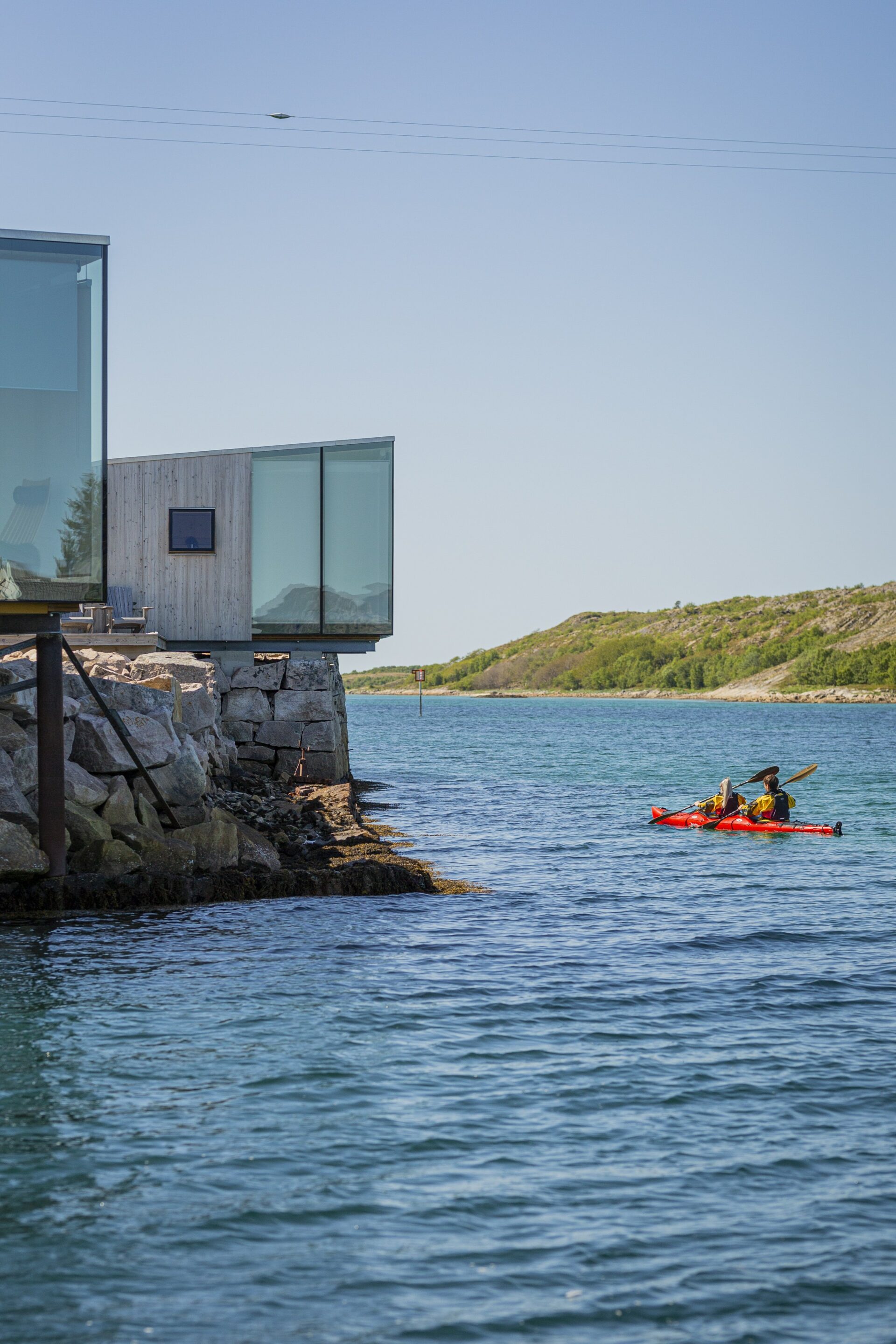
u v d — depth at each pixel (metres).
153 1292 7.29
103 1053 11.34
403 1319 7.05
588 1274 7.56
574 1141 9.51
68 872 18.17
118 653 28.12
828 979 14.59
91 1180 8.71
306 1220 8.18
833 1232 8.12
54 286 17.03
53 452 17.02
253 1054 11.42
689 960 15.50
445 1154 9.25
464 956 15.49
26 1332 6.85
